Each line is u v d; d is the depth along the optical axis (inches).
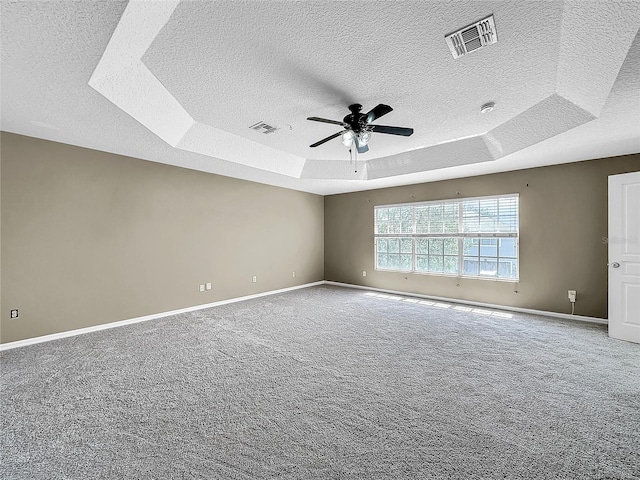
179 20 71.1
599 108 102.8
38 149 134.4
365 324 160.9
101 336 141.9
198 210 195.6
